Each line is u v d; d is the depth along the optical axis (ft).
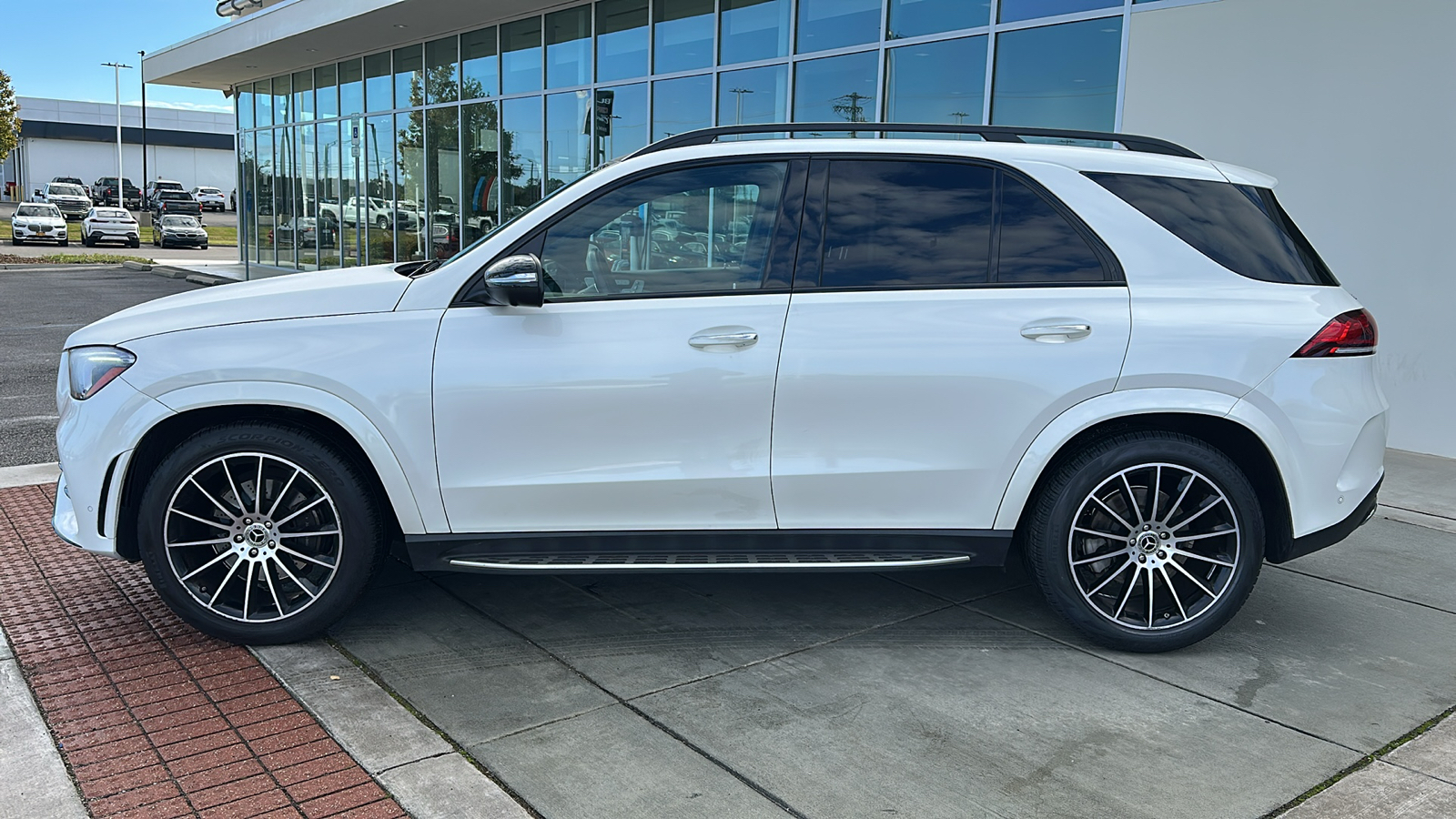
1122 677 11.67
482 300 11.82
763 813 8.78
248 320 11.75
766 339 11.67
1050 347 11.71
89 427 11.59
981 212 12.12
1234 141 24.98
